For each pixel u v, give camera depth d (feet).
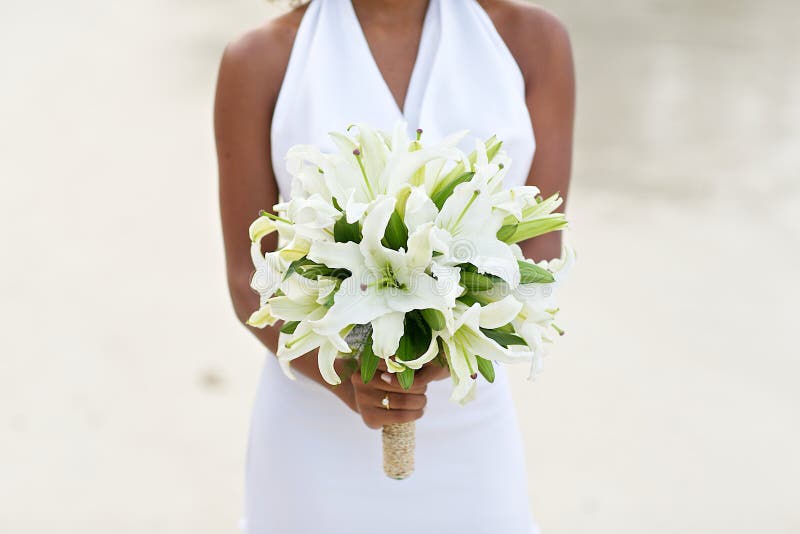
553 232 6.84
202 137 23.25
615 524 11.05
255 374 13.79
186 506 11.23
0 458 12.00
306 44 6.79
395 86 6.93
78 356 14.15
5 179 20.61
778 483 11.76
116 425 12.65
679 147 23.04
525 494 7.54
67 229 18.28
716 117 25.18
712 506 11.36
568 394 13.50
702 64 29.94
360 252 4.97
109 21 33.99
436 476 7.09
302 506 7.07
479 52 6.83
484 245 5.03
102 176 20.80
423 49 6.88
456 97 6.72
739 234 18.56
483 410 7.10
